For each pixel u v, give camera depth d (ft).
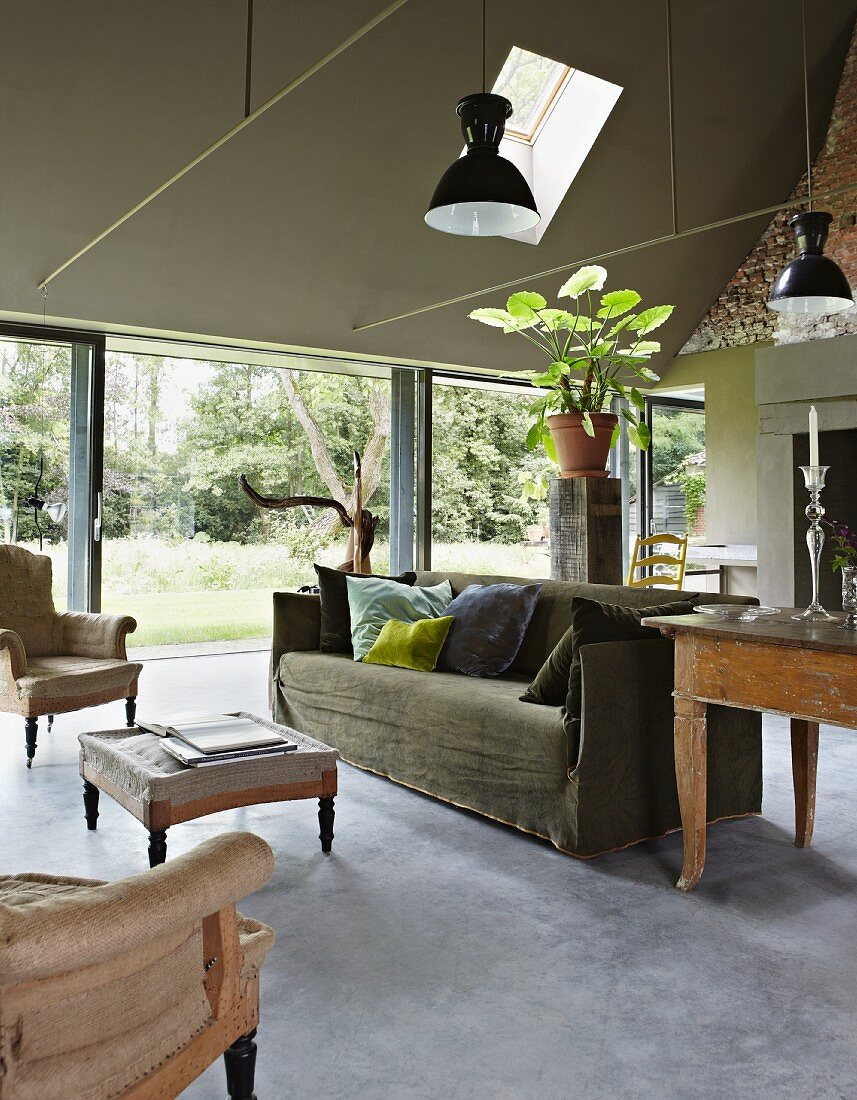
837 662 7.74
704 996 6.89
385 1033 6.34
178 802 8.72
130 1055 4.03
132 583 21.42
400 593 14.98
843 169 24.08
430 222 11.53
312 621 15.65
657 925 8.14
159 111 16.80
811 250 14.56
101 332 20.68
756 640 8.29
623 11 19.42
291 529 23.97
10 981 3.33
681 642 9.04
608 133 21.80
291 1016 6.56
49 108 16.01
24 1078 3.53
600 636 9.93
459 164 10.55
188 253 19.44
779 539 23.32
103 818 10.82
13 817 10.80
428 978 7.13
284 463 23.80
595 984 7.06
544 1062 6.01
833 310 15.61
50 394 20.22
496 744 10.62
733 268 27.20
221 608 22.91
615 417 17.70
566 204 22.99
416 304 23.26
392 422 25.71
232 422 22.95
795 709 8.05
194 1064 4.42
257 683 19.70
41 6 14.70
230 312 21.01
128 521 21.38
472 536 27.45
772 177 25.02
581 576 17.29
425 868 9.46
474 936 7.88
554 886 9.02
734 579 27.76
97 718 16.26
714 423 28.27
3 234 17.54
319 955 7.49
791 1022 6.53
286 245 20.31
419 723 11.89
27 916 3.42
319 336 22.61
